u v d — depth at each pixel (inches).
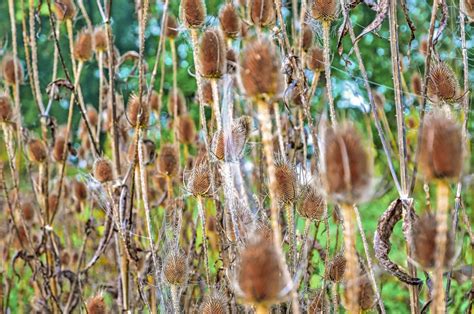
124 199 78.5
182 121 93.8
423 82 62.4
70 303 98.3
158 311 86.0
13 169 101.0
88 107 129.6
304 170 66.5
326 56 63.9
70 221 136.6
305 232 61.9
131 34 225.5
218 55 67.1
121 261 81.7
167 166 84.3
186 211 100.9
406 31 153.8
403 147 60.5
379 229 59.8
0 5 190.9
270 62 50.8
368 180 48.1
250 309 63.7
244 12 81.4
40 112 104.0
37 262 99.0
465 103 63.7
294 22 81.4
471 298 69.6
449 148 47.0
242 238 61.2
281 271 49.5
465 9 65.7
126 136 114.3
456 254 50.8
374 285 62.5
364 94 129.3
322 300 64.7
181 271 65.1
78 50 98.3
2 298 108.4
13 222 102.7
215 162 69.6
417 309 60.6
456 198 60.7
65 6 98.7
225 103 63.6
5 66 104.3
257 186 80.4
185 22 69.4
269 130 51.0
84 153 128.5
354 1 66.8
